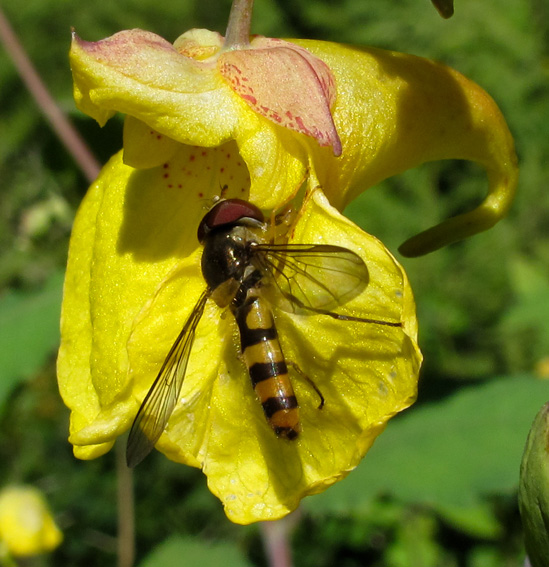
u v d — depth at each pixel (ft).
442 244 0.25
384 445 0.31
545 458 0.22
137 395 0.23
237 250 0.23
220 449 0.23
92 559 0.59
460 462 0.30
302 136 0.22
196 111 0.22
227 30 0.23
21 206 0.84
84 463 0.63
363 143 0.23
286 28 1.07
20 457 0.62
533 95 0.92
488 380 0.32
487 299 0.80
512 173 0.25
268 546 0.34
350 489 0.30
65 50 1.08
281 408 0.22
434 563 0.51
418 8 0.94
